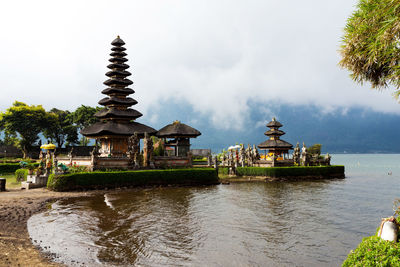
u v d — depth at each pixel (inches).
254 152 2146.9
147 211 779.4
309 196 1095.0
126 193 1132.5
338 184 1573.6
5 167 1999.3
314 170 1892.2
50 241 501.0
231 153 2027.6
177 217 713.0
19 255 413.7
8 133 3346.5
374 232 594.6
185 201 954.7
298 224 656.4
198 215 740.0
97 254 446.0
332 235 571.5
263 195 1114.1
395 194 1166.3
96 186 1192.8
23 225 602.5
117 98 1857.8
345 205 903.1
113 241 513.7
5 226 576.4
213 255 454.3
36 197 959.6
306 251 478.9
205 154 3230.8
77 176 1154.0
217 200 983.0
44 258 413.1
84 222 646.5
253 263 424.8
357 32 415.8
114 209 800.9
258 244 511.5
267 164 1953.7
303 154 2053.4
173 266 407.5
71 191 1128.8
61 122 3737.7
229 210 807.7
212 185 1464.1
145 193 1141.7
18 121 3139.8
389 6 353.1
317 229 614.5
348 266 249.8
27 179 1291.8
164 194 1121.4
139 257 438.3
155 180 1348.4
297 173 1818.4
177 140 1932.8
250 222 670.5
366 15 402.9
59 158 1678.2
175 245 498.9
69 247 473.7
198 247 490.9
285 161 1999.3
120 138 1724.9
